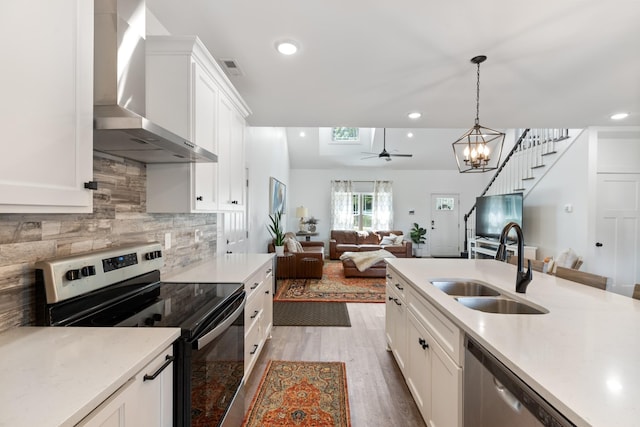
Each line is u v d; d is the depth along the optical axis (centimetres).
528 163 590
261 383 227
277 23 191
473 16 182
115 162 166
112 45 135
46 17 90
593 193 440
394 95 303
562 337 106
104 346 97
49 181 91
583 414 65
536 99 310
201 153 167
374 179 932
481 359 113
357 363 258
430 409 165
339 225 919
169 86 183
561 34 198
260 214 534
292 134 818
